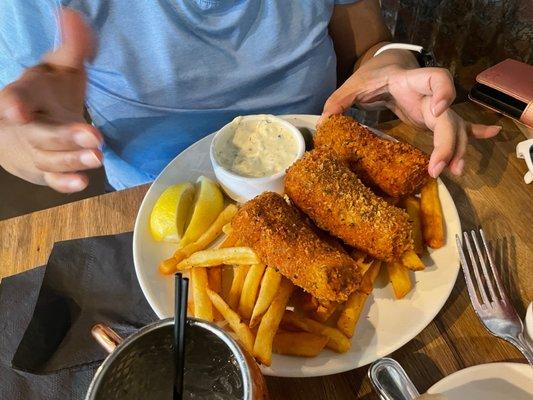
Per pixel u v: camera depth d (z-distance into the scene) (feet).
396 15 1.94
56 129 0.84
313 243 0.87
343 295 0.82
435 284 0.90
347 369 0.79
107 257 0.99
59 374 0.83
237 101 1.32
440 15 1.84
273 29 1.24
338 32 1.46
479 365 0.74
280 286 0.87
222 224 1.02
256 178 1.05
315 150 1.03
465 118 1.24
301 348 0.80
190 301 0.89
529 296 0.91
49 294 0.93
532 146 1.11
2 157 0.99
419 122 1.16
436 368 0.83
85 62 0.96
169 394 0.63
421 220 1.00
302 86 1.35
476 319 0.88
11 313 0.92
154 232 1.01
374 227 0.90
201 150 1.17
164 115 1.29
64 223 1.06
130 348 0.56
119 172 1.42
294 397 0.80
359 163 1.05
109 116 1.30
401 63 1.25
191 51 1.19
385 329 0.85
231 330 0.85
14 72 1.19
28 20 1.12
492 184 1.10
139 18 1.14
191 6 1.14
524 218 1.04
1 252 1.02
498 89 1.21
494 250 0.98
